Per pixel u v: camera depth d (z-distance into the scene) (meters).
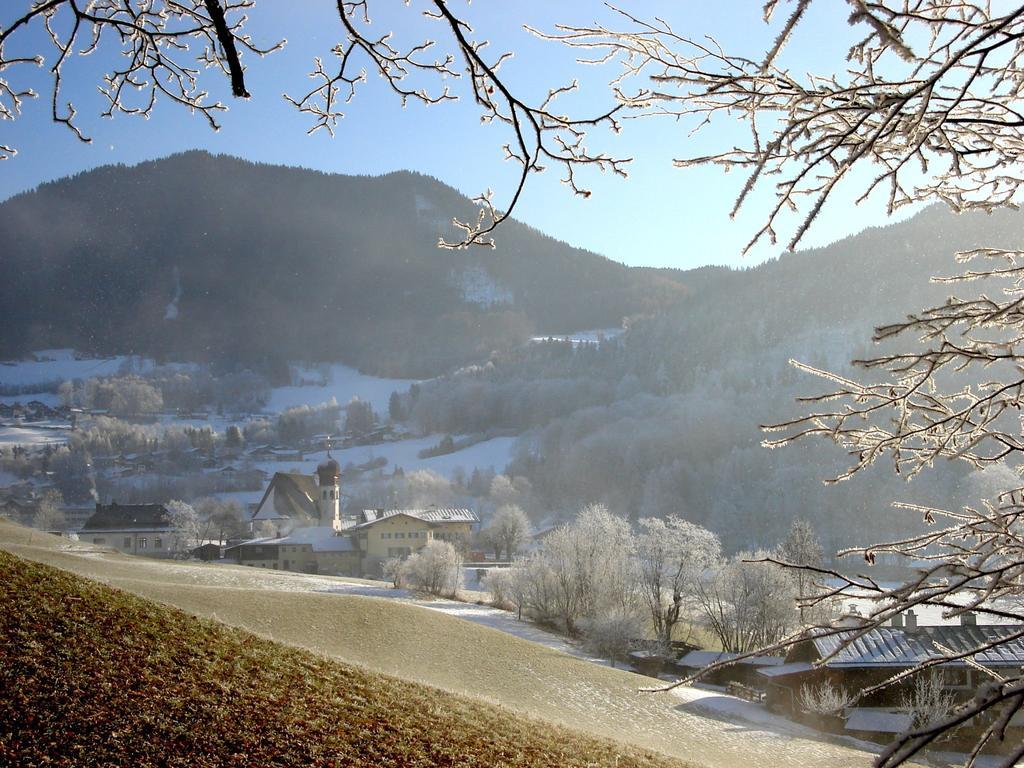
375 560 100.50
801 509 91.81
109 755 12.95
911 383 3.89
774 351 175.88
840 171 2.78
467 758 16.45
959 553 3.56
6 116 4.71
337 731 16.17
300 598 38.12
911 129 3.01
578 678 32.84
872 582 3.28
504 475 154.12
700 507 111.06
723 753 25.56
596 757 18.70
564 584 53.25
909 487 80.19
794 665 35.25
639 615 52.41
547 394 189.25
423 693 20.64
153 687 15.75
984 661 28.61
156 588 37.06
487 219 3.60
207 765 13.48
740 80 3.25
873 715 29.98
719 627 50.38
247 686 17.23
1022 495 4.33
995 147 3.51
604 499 126.31
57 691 14.42
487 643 35.97
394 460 187.12
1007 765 2.11
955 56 2.52
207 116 4.89
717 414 133.88
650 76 3.34
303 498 131.50
